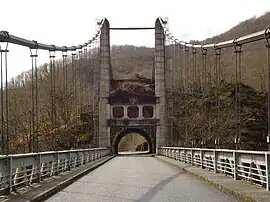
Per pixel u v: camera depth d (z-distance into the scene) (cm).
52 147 4191
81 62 6200
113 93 7600
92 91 7238
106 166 3456
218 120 4034
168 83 7238
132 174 2469
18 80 4534
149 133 7500
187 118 5109
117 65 12344
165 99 7381
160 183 1869
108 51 7462
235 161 1775
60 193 1499
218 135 3916
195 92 5025
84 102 6888
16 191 1378
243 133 4288
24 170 1513
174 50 6353
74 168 2791
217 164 2216
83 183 1894
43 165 1847
